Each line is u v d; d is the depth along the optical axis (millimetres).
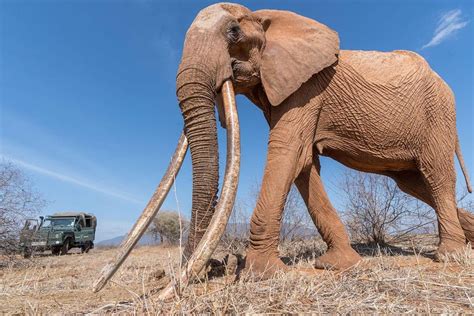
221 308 2621
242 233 8914
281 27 5141
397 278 3541
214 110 4141
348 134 5199
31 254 10484
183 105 4062
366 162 5586
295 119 4719
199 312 2600
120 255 3465
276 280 3443
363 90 5117
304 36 4980
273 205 4301
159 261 8383
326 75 5027
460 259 4957
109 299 3877
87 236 20109
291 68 4688
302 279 3461
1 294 4594
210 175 3893
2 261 9711
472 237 6359
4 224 9859
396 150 5523
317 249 7645
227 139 3986
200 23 4395
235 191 3662
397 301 2918
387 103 5223
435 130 5734
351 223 9633
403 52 6113
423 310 2756
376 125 5195
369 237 9297
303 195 5148
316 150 5262
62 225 18891
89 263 10055
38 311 3361
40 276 6688
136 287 4625
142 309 2738
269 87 4664
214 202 3902
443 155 5773
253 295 2961
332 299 2982
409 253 6953
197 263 3227
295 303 2801
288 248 8398
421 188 6434
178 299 2764
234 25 4469
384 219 8969
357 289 3279
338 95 5051
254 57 4676
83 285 5254
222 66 4234
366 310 2740
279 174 4441
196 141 3955
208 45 4234
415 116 5469
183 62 4184
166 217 24094
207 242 3326
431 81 5730
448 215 5719
